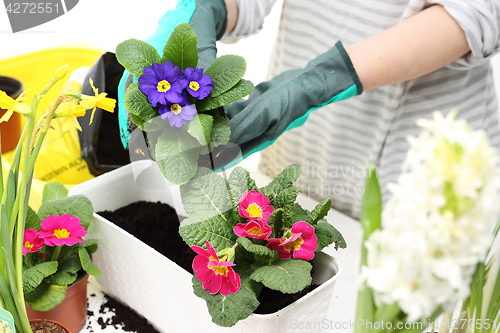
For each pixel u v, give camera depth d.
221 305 0.74
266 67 1.20
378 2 0.95
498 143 1.03
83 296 0.86
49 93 1.06
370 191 0.48
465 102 0.98
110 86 1.03
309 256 0.76
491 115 1.01
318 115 1.07
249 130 0.84
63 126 0.71
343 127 1.04
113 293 0.90
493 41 0.88
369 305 0.50
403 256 0.40
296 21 1.04
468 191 0.36
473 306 0.62
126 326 0.87
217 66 0.76
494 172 0.37
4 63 1.04
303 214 0.80
